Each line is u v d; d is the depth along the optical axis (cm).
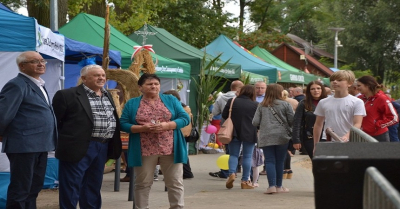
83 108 702
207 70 1822
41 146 687
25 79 688
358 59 5909
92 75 709
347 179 262
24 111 681
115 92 896
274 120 1002
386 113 912
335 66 4106
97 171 732
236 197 988
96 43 1483
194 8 3597
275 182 1023
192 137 882
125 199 934
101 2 2269
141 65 1042
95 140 713
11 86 675
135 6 2461
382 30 5609
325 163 262
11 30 818
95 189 737
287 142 1005
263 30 5381
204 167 1455
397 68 5750
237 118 1069
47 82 1002
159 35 1880
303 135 988
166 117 709
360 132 433
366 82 924
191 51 1881
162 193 1010
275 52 4900
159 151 703
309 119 980
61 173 708
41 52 852
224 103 1261
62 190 704
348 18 5778
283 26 5531
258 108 1020
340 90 841
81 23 1546
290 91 1969
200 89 1777
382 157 260
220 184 1167
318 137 871
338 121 839
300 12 5494
